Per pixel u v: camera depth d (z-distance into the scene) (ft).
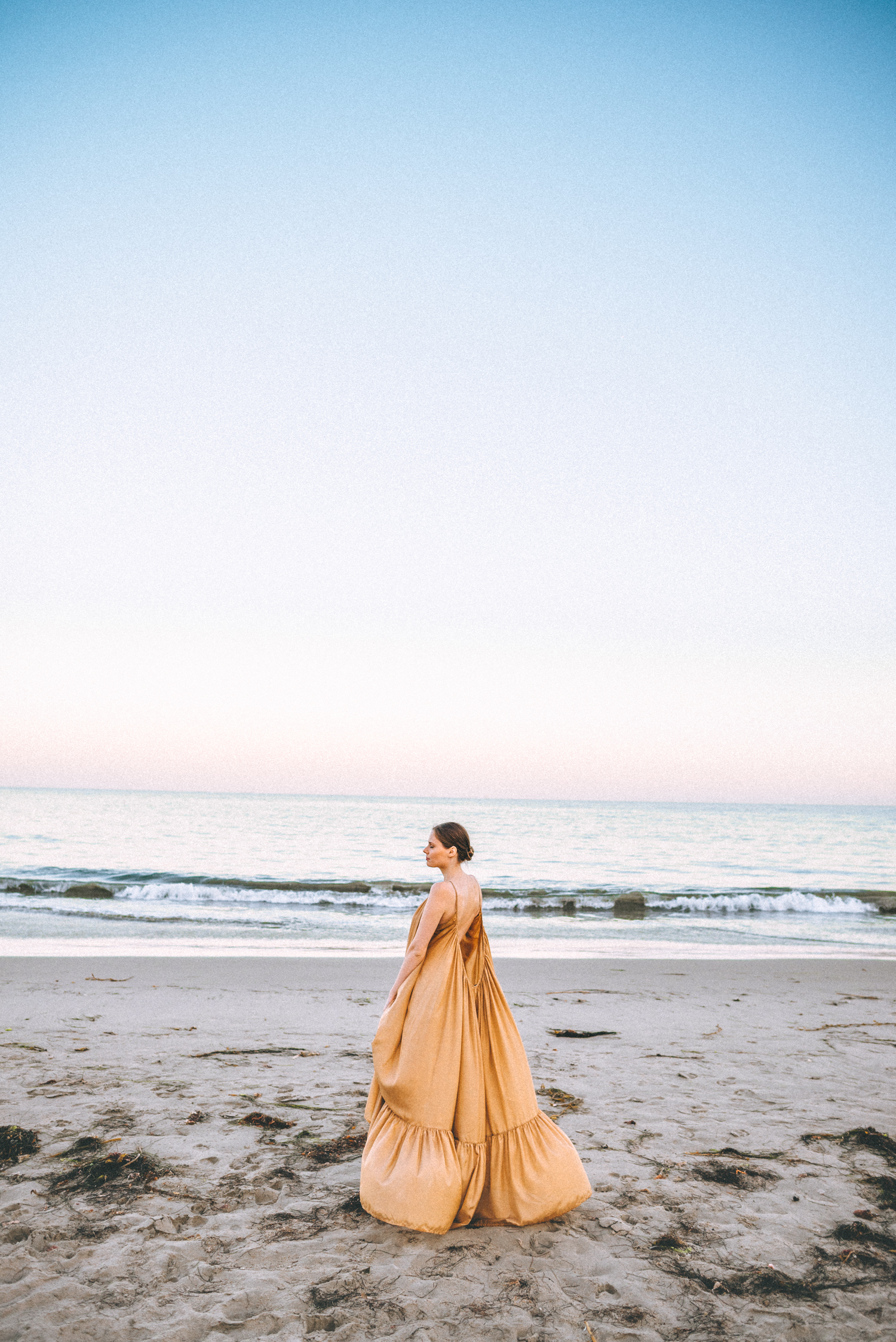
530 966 33.09
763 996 28.45
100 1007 23.59
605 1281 9.46
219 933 42.91
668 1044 20.95
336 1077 17.19
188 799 424.46
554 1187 10.58
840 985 30.86
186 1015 22.86
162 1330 8.33
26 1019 21.71
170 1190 11.59
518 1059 10.95
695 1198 11.72
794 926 52.49
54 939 39.27
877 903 60.80
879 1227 10.98
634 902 59.26
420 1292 9.12
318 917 50.24
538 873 92.02
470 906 10.96
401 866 90.38
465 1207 10.34
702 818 297.33
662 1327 8.63
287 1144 13.42
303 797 603.67
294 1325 8.46
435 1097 10.44
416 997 10.73
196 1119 14.40
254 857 98.22
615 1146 13.65
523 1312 8.80
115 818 180.24
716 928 50.60
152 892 57.57
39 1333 8.21
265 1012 23.58
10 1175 11.93
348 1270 9.56
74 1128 13.85
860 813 468.34
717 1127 14.65
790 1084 17.49
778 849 141.38
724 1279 9.59
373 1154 10.60
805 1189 12.14
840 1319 8.88
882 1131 14.70
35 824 151.53
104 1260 9.69
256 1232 10.47
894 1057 20.17
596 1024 23.20
